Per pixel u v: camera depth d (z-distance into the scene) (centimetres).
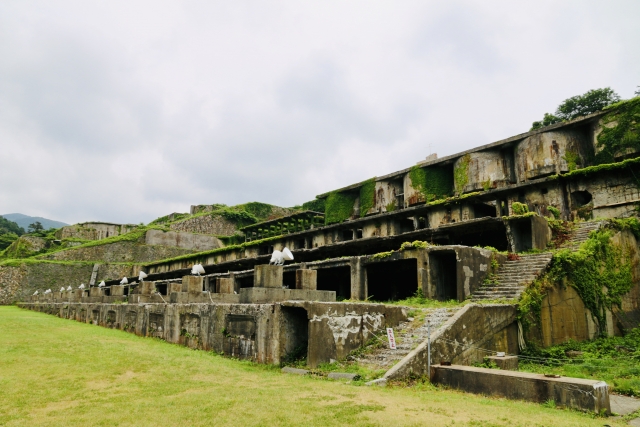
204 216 7631
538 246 2041
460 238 2677
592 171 2677
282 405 806
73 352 1391
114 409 796
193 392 923
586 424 724
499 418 740
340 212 4553
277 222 5616
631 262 2123
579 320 1706
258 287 1486
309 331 1214
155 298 2358
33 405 830
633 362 1356
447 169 3788
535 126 4194
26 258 6744
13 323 2209
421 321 1383
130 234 7119
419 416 747
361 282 2169
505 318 1410
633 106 2744
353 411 767
